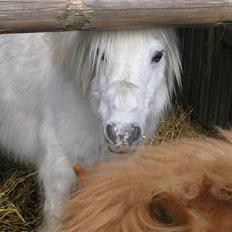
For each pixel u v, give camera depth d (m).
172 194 0.92
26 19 1.85
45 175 2.77
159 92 2.51
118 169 1.06
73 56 2.39
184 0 1.96
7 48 2.76
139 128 2.04
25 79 2.70
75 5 1.86
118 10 1.91
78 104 2.50
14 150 3.07
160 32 2.17
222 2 1.99
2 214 3.15
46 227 2.80
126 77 2.05
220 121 3.92
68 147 2.63
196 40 4.14
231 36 3.59
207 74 4.03
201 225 0.90
